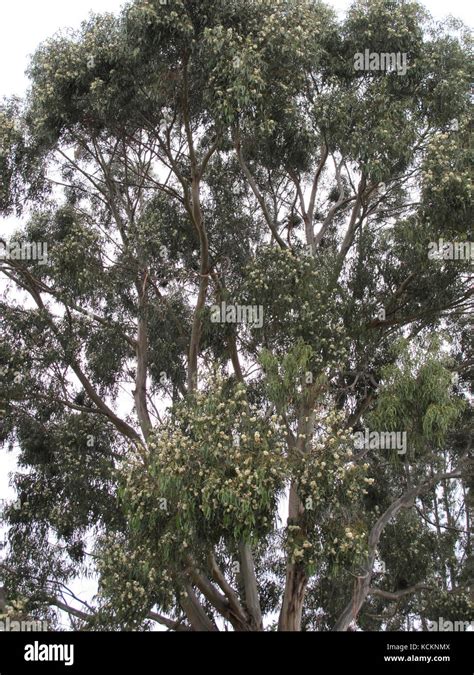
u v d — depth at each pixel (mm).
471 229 12961
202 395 11594
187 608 14477
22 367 15109
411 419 11930
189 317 16656
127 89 13531
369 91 14094
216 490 10508
